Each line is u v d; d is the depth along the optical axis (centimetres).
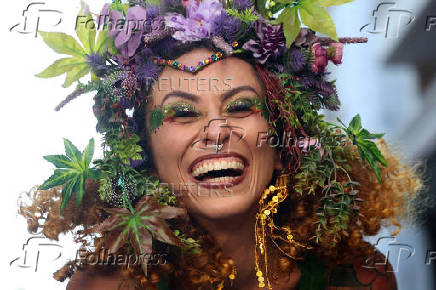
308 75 153
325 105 161
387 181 179
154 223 140
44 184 148
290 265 163
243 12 146
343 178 166
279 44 146
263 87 150
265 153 153
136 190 150
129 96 146
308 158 153
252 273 163
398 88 293
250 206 152
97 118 150
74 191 150
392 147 192
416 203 188
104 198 152
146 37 143
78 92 150
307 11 143
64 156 149
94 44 148
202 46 145
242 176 150
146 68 146
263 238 157
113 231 140
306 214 165
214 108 145
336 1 143
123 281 164
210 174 150
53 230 170
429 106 284
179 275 157
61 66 148
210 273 154
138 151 148
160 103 147
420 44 273
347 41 152
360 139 158
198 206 150
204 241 155
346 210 152
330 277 169
